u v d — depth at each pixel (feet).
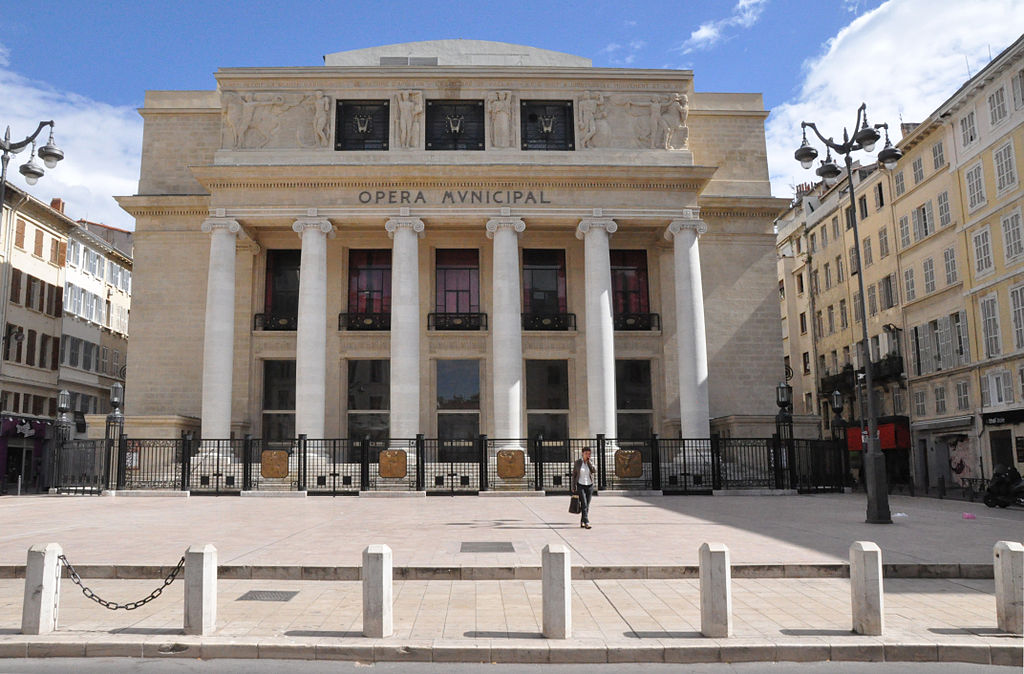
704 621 25.76
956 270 120.06
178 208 112.16
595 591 33.19
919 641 24.91
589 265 103.45
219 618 28.14
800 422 106.73
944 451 124.16
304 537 46.32
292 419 110.63
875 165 143.84
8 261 134.10
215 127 116.06
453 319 111.34
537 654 24.04
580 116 108.58
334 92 108.37
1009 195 107.14
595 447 97.40
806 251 174.40
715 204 114.32
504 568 35.53
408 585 34.22
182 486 85.30
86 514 62.49
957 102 116.57
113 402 88.17
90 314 162.40
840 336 159.12
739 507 68.64
